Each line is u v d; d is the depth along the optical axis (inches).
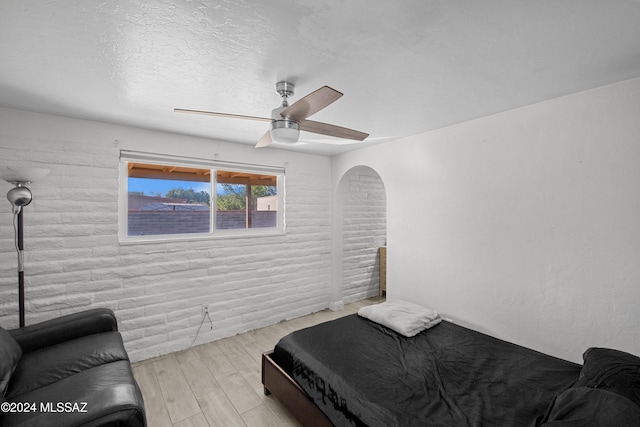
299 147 138.9
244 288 129.6
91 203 96.4
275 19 46.5
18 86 71.5
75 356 70.7
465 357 76.5
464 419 54.1
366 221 177.8
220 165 123.0
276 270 139.5
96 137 97.5
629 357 55.6
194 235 121.1
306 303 150.7
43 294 89.1
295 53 57.1
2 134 84.0
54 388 57.5
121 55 57.7
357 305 165.9
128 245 102.7
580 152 76.8
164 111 88.9
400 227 125.3
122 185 105.4
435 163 111.3
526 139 86.8
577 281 78.0
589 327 76.2
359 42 53.2
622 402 38.9
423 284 116.6
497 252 94.1
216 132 111.7
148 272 106.5
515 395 60.5
